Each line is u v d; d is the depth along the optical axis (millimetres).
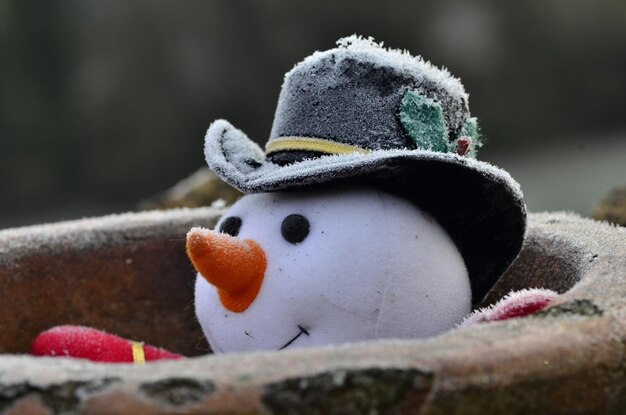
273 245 1555
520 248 1583
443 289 1554
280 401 1383
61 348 1627
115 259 1720
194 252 1530
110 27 8547
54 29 8633
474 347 1404
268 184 1549
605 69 9281
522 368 1404
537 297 1484
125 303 1725
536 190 5336
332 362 1392
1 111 8398
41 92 8594
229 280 1542
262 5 8430
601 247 1562
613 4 9219
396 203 1559
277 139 1580
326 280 1539
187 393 1382
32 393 1388
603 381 1423
